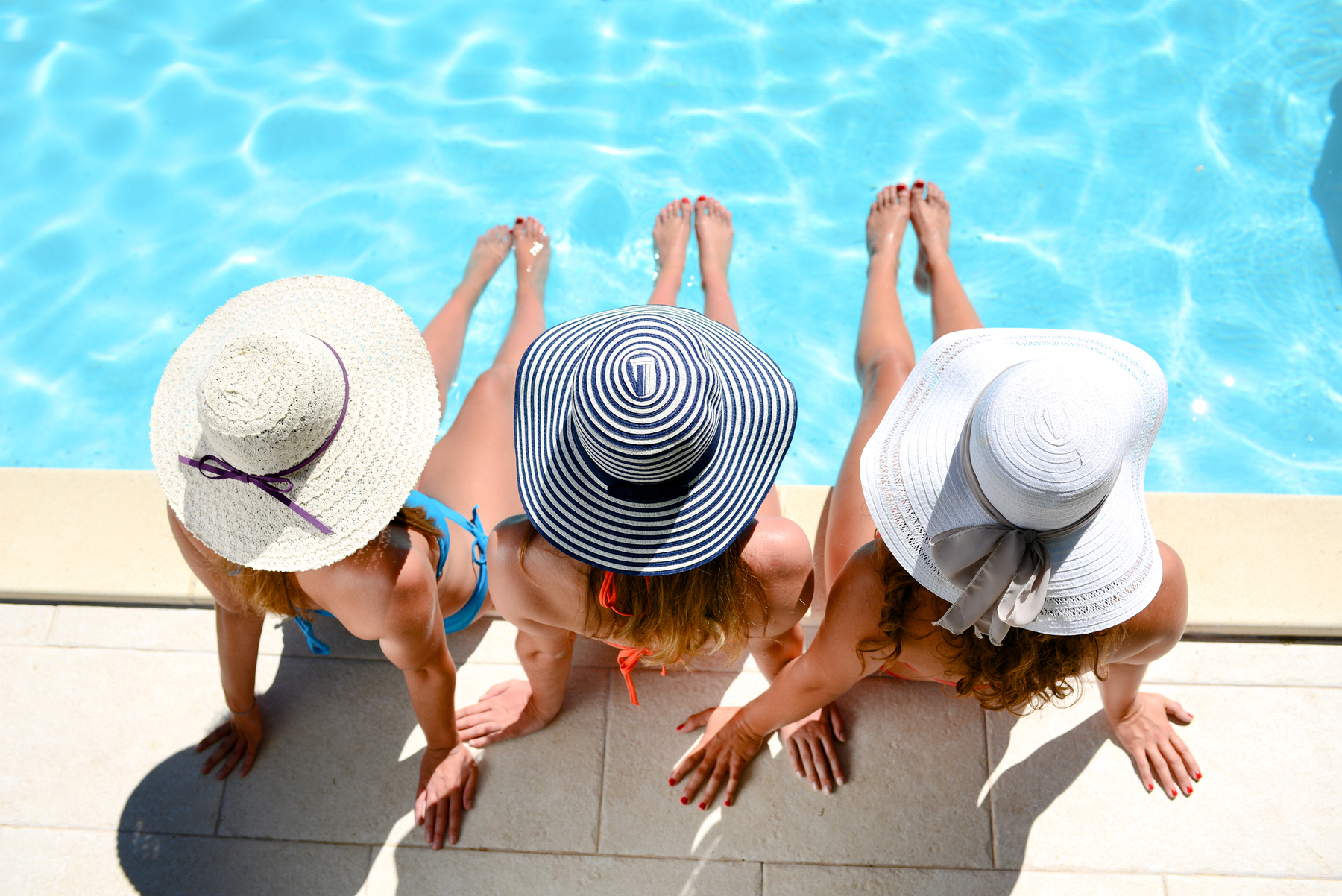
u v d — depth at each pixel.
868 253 3.91
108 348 4.04
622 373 1.62
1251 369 3.73
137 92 4.46
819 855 2.56
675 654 2.01
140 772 2.75
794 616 2.19
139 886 2.59
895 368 3.03
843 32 4.43
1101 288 3.91
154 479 3.17
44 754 2.77
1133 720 2.62
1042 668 1.83
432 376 2.00
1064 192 4.07
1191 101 4.17
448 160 4.29
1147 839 2.54
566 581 1.97
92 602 3.01
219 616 2.33
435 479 2.92
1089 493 1.49
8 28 4.57
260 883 2.59
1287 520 2.87
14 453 3.87
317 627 2.95
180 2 4.64
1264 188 3.98
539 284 3.92
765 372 2.03
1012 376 1.58
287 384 1.62
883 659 2.11
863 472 1.95
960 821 2.58
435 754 2.67
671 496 1.78
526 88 4.44
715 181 4.19
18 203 4.29
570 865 2.58
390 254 4.14
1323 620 2.73
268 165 4.34
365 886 2.57
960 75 4.32
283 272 4.15
